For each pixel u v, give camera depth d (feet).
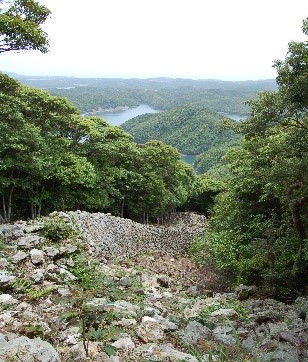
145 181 156.04
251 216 67.87
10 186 103.71
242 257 59.47
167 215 198.70
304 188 45.09
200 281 64.03
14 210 113.50
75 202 120.26
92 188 121.70
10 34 45.39
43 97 101.40
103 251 61.93
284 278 48.11
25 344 16.60
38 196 107.14
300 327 27.66
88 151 126.52
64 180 102.22
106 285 33.73
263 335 25.27
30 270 34.96
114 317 23.54
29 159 86.38
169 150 180.55
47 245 43.47
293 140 40.40
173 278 59.62
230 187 75.00
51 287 29.86
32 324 21.29
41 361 15.72
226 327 26.50
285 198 48.39
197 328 25.25
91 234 63.10
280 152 45.39
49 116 104.83
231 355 21.09
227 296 47.57
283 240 52.19
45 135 104.17
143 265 66.18
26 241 42.22
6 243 42.19
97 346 18.69
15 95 82.17
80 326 18.21
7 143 80.74
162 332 23.58
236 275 63.67
